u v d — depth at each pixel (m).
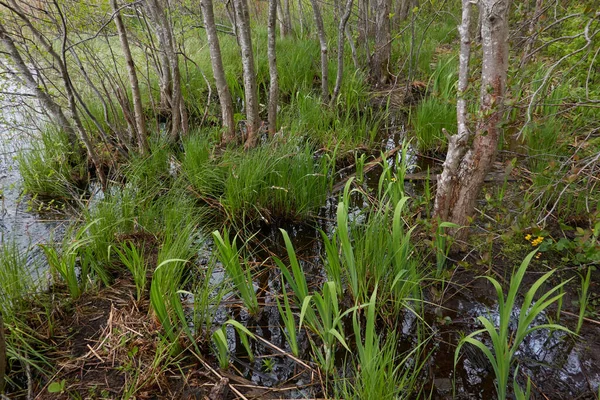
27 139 5.40
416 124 5.36
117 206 3.60
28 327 2.53
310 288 3.01
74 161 4.91
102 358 2.42
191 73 6.98
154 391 2.24
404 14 10.30
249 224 3.86
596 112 4.00
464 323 2.63
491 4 2.40
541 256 3.11
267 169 3.92
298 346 2.56
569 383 2.21
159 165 4.63
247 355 2.52
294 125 5.04
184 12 6.34
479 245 3.06
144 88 6.66
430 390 2.23
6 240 3.63
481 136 2.80
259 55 7.87
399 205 2.65
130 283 3.03
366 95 6.76
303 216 3.86
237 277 2.66
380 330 2.63
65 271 2.78
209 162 4.37
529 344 2.45
